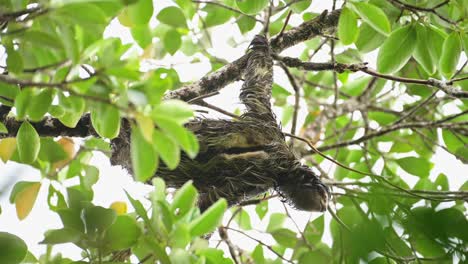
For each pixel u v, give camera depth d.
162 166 10.49
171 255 7.12
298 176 10.75
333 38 11.88
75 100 7.25
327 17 11.87
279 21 14.01
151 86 6.33
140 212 7.49
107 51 6.37
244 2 10.11
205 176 10.53
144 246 7.84
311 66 11.16
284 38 11.80
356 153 15.31
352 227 8.55
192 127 10.70
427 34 10.22
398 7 10.82
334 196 11.88
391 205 8.69
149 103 6.29
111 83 6.32
